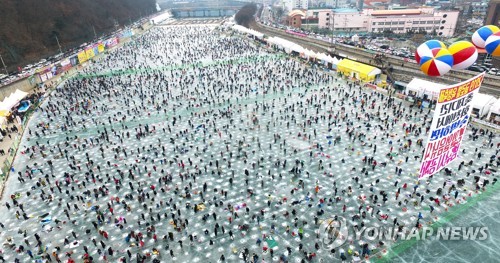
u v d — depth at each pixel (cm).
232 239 3000
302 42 10825
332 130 4966
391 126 4950
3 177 4019
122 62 10175
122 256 2862
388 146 4428
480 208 3195
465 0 19050
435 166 1920
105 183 3931
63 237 3125
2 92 6788
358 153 4294
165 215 3328
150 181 3931
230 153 4450
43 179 4066
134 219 3316
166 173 4078
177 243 2986
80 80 8369
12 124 5738
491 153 4066
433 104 5478
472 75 5834
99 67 9662
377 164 4022
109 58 10806
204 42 12769
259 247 2898
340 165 4069
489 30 4288
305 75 7762
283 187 3706
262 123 5334
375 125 5016
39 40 11131
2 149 4741
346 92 6500
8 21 10369
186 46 12181
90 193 3747
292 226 3114
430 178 3669
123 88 7431
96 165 4328
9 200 3703
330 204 3378
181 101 6475
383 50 8694
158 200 3584
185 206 3469
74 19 13225
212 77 7988
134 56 10931
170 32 15775
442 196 3375
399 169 3772
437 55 3772
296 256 2780
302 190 3638
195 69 8850
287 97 6406
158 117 5775
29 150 4800
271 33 13075
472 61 3797
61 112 6219
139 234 3028
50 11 12200
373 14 13375
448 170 3691
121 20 17338
